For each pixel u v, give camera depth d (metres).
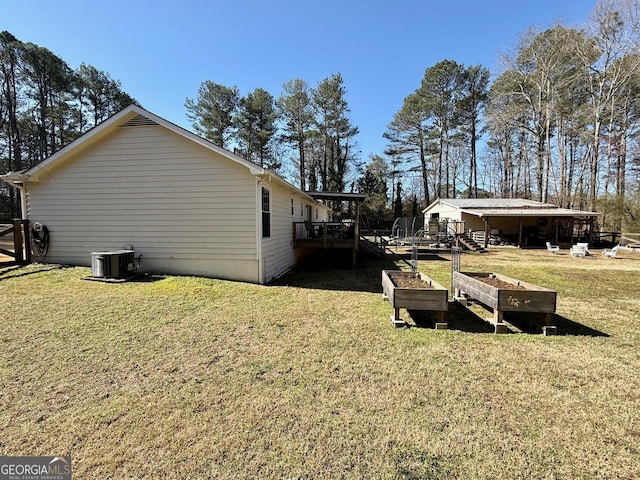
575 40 18.75
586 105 20.23
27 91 20.55
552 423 2.27
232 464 1.86
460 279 5.62
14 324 4.23
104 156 7.56
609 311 5.20
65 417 2.29
